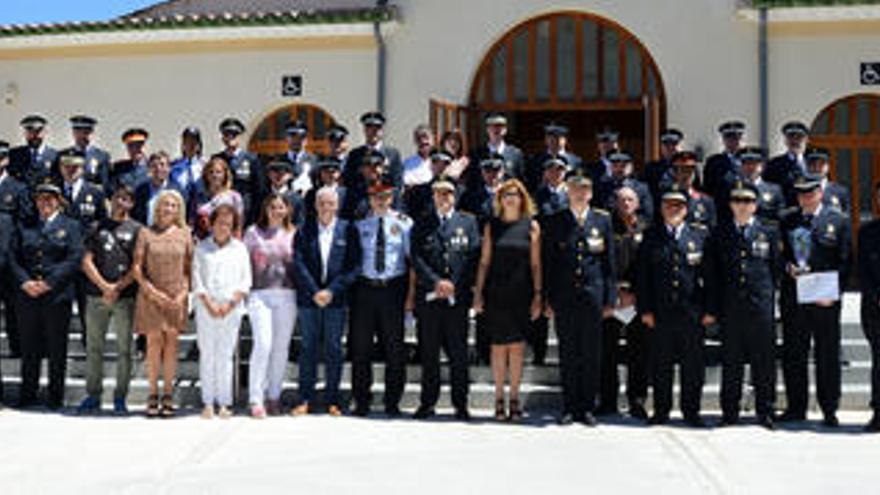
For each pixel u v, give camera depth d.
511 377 7.93
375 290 8.12
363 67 13.02
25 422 7.73
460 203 8.96
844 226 7.84
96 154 9.94
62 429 7.43
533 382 8.84
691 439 7.16
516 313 7.88
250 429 7.46
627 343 8.28
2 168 9.38
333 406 8.17
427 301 7.98
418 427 7.61
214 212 8.09
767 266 7.68
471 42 12.68
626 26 12.35
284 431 7.39
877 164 12.10
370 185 8.80
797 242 7.88
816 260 7.80
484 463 6.36
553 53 12.70
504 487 5.74
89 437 7.12
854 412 8.48
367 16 12.57
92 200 9.26
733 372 7.75
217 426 7.57
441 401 8.62
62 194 9.09
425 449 6.77
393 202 9.19
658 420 7.80
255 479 5.90
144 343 9.34
